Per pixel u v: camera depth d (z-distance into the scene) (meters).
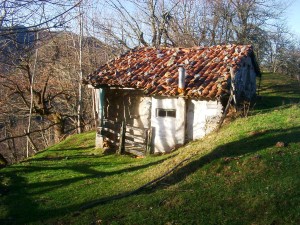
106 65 15.94
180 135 13.12
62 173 10.99
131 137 14.61
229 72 13.12
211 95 12.12
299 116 10.98
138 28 27.11
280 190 6.50
